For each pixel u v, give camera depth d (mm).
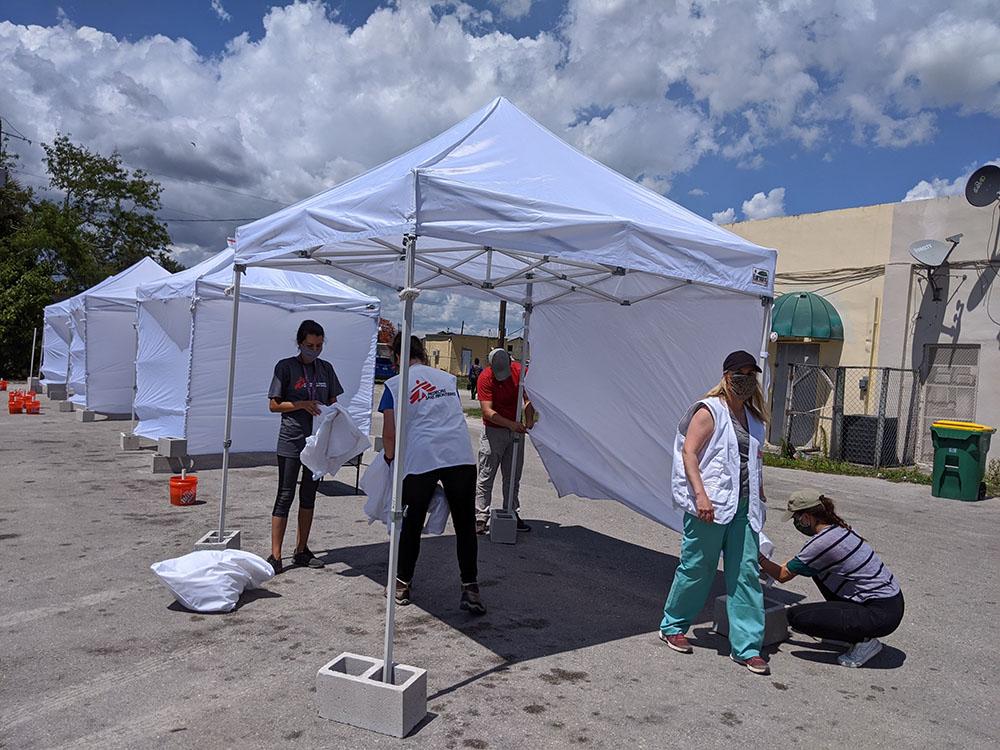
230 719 3482
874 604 4457
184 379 9781
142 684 3809
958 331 13086
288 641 4426
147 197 41250
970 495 10609
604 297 6289
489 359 7121
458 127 5637
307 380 5812
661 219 4984
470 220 3910
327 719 3520
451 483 4922
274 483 9172
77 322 16938
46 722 3391
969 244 12984
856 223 14641
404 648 4410
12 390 22953
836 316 14609
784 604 5504
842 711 3893
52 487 8578
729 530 4434
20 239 32406
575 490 7422
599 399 6875
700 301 5836
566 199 4598
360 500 8453
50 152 39469
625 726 3604
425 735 3420
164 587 5305
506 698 3832
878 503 10266
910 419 13664
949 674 4461
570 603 5418
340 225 4359
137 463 10359
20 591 5129
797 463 13539
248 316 9891
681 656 4531
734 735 3570
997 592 6246
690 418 4508
